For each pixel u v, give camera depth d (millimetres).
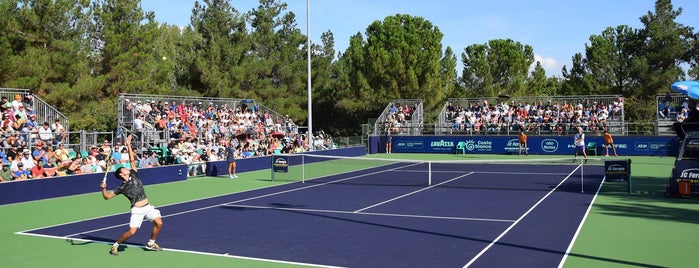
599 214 17234
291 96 62844
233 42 57438
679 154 21594
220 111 40438
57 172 24125
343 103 62500
